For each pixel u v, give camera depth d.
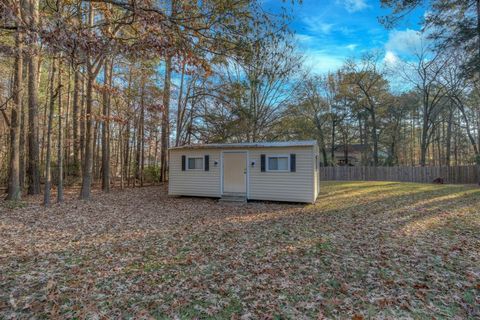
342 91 24.69
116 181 19.27
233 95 15.20
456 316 2.79
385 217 7.34
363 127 27.02
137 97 14.89
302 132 20.53
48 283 3.49
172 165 11.90
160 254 4.66
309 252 4.71
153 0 4.61
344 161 29.50
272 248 4.95
